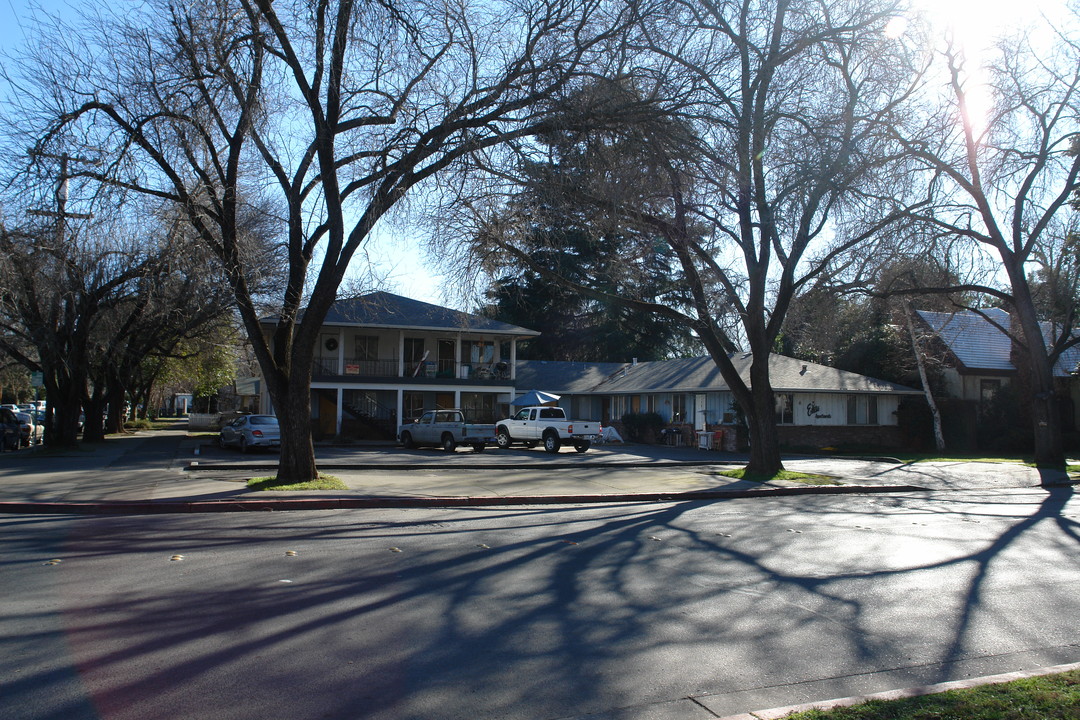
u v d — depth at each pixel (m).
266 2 14.41
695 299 21.30
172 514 13.10
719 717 4.65
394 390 40.62
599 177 14.66
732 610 7.02
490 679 5.21
